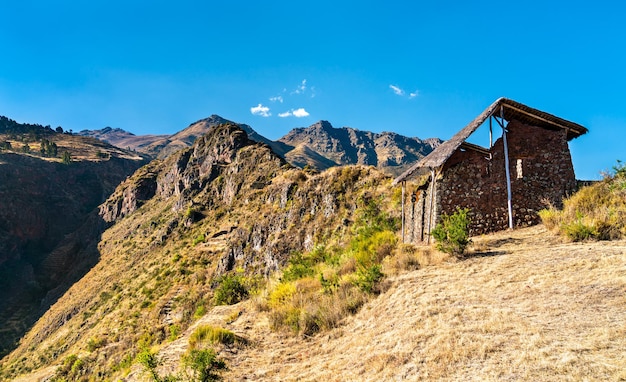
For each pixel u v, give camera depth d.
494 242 13.83
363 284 12.09
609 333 5.86
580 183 16.77
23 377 56.72
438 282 10.58
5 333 105.31
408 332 8.16
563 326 6.52
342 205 46.47
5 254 164.12
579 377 4.95
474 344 6.65
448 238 13.19
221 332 12.38
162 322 48.00
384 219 26.80
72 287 116.06
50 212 194.62
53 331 87.12
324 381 7.79
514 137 17.20
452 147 15.87
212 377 9.20
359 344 9.01
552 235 13.25
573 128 17.14
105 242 141.62
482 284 9.55
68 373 45.88
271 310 14.86
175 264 74.44
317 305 12.59
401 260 13.19
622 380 4.66
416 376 6.38
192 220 94.56
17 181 191.50
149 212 138.50
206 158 126.44
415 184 25.44
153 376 9.58
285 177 68.94
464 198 16.39
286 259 47.09
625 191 13.76
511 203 16.47
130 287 77.56
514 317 7.31
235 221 78.25
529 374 5.35
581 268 8.95
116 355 41.91
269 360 10.21
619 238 11.19
